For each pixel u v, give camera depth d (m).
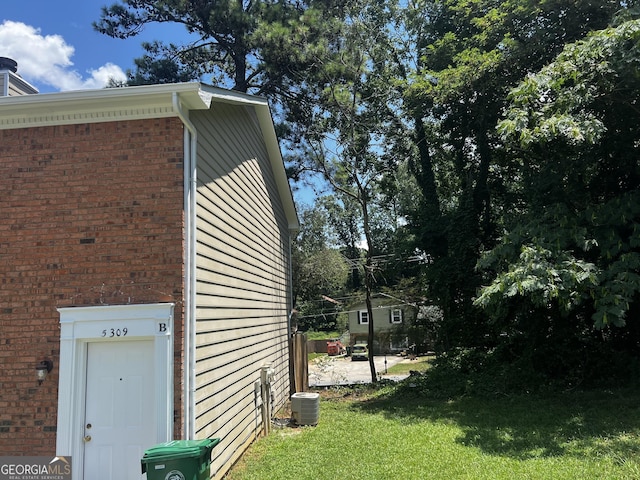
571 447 6.30
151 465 4.09
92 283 5.21
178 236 5.18
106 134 5.45
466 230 14.84
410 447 6.84
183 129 5.41
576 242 8.52
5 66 7.85
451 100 13.55
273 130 10.36
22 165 5.48
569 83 9.10
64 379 5.02
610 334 11.10
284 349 12.34
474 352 13.41
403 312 20.55
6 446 5.00
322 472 5.77
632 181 10.55
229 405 6.52
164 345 4.98
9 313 5.24
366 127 16.69
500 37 12.44
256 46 15.56
